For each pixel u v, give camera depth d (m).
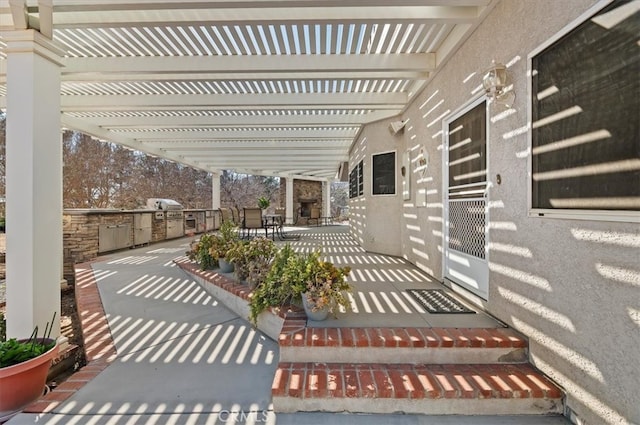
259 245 4.15
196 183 20.27
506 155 2.58
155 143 9.37
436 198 4.20
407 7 3.05
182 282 4.89
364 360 2.35
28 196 2.55
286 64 4.25
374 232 6.75
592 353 1.78
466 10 3.00
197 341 2.96
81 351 3.18
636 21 1.53
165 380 2.31
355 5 2.82
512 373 2.19
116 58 4.25
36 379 2.08
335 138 8.36
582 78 1.83
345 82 5.16
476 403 2.00
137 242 8.83
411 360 2.35
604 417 1.70
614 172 1.64
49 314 2.69
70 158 15.20
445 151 3.90
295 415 1.99
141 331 3.16
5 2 2.96
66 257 6.55
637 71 1.52
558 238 2.03
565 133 1.96
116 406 2.02
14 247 2.54
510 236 2.53
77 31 3.60
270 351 2.77
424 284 3.97
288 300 3.11
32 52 2.57
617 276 1.62
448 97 3.82
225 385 2.25
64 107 5.73
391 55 4.13
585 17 1.80
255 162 12.68
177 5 2.79
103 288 4.57
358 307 3.07
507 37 2.57
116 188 16.81
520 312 2.42
